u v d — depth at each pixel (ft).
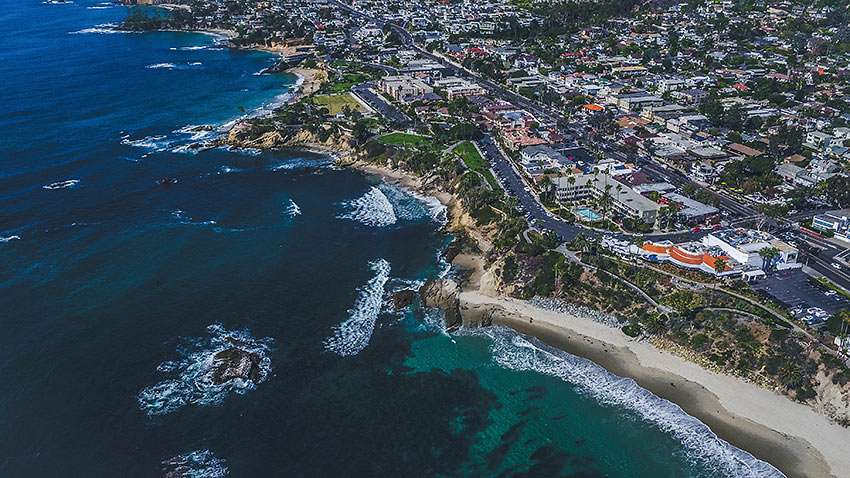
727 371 565.94
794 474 468.75
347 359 598.34
